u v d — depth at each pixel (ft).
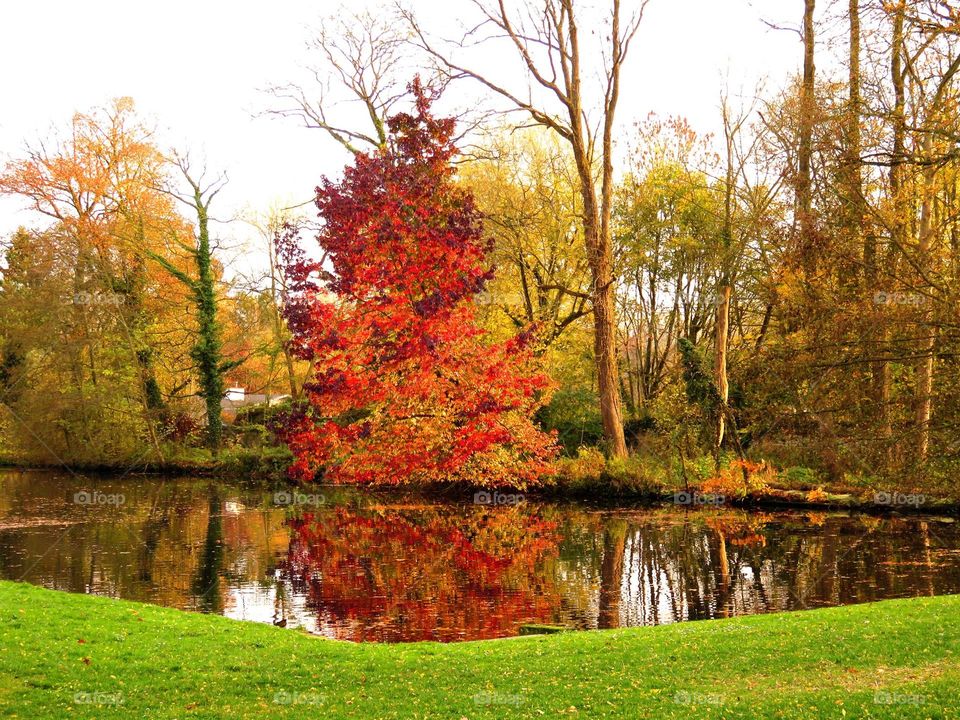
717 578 63.05
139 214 155.94
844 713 28.09
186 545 80.18
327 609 54.90
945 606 42.06
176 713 30.83
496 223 123.34
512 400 85.10
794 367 94.94
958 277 80.53
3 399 154.40
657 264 142.92
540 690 32.53
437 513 101.86
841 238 88.99
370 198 81.51
